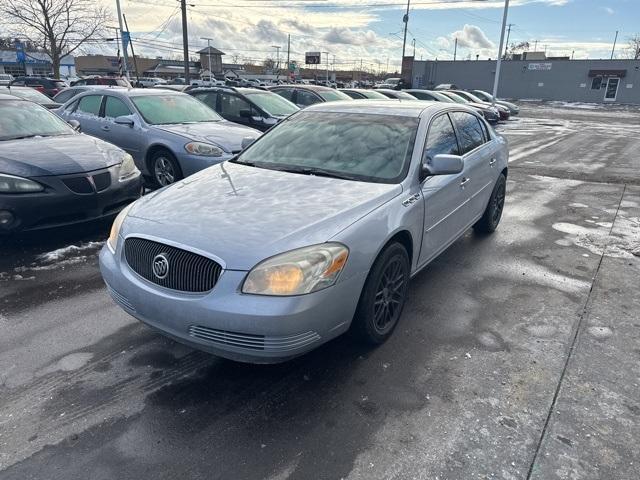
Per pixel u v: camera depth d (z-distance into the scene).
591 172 10.25
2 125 5.68
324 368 3.09
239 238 2.65
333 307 2.70
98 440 2.46
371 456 2.38
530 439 2.49
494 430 2.55
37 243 5.19
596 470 2.30
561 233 5.91
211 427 2.57
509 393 2.85
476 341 3.42
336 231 2.77
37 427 2.54
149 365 3.10
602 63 45.28
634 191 8.35
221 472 2.29
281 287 2.50
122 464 2.32
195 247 2.64
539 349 3.32
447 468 2.31
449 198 4.07
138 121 7.33
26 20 33.94
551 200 7.65
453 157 3.46
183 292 2.67
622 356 3.25
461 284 4.38
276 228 2.72
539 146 14.70
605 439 2.50
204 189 3.36
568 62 46.91
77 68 75.88
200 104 8.37
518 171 10.33
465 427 2.58
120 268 2.96
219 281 2.54
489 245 5.44
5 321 3.58
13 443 2.43
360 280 2.86
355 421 2.62
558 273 4.65
